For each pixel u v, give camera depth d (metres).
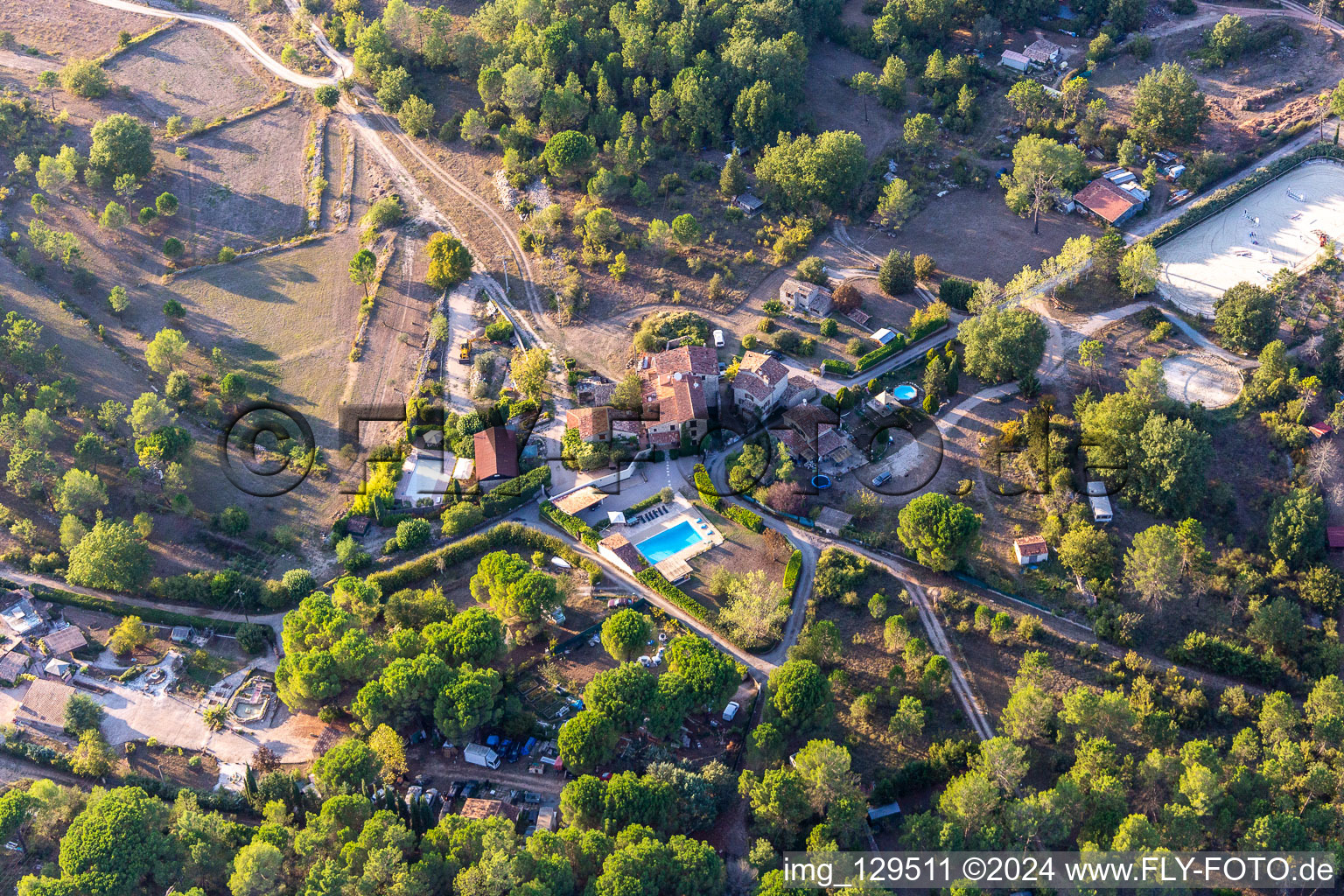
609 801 167.62
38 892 157.00
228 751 185.62
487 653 190.75
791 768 179.50
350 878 158.25
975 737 187.75
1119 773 176.88
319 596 197.38
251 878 156.00
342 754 173.25
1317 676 196.00
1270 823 166.50
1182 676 196.25
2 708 190.62
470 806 174.25
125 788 171.38
